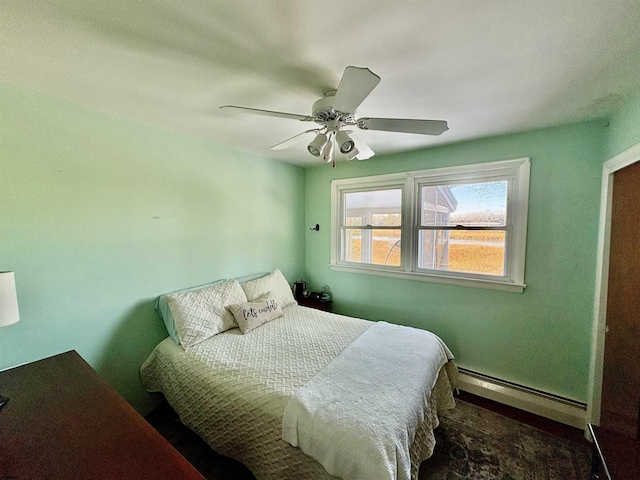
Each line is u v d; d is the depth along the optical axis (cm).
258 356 180
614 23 99
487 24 100
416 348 189
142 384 207
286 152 287
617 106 171
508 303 233
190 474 76
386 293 305
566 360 211
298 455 127
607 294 186
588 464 169
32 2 89
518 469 166
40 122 155
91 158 176
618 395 175
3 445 85
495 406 227
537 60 124
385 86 148
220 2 90
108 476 75
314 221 359
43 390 115
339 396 138
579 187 201
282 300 277
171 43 113
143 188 203
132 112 184
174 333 201
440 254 273
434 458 174
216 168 254
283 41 111
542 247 216
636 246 161
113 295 190
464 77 139
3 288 119
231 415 150
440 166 262
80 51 118
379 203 312
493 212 244
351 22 100
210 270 253
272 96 160
